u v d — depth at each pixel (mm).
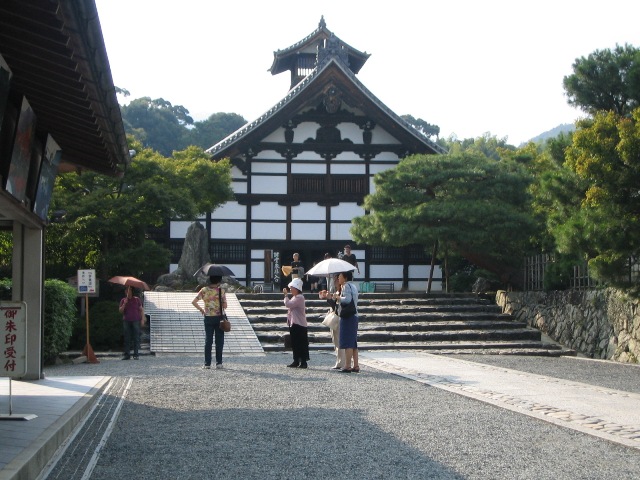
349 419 9648
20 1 6402
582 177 19594
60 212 25203
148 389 12688
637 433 8828
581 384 13789
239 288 31719
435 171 29828
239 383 13555
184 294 27734
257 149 39062
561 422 9516
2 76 7707
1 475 5785
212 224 38750
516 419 9758
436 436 8547
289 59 48188
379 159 39750
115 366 17891
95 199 28281
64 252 29969
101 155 12188
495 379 14445
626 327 20750
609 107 23047
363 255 39406
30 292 13375
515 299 27516
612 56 22750
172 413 10141
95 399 11281
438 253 32656
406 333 24094
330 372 15688
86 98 8586
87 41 6832
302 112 39438
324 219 39375
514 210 28844
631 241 17922
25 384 12875
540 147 48312
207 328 16641
